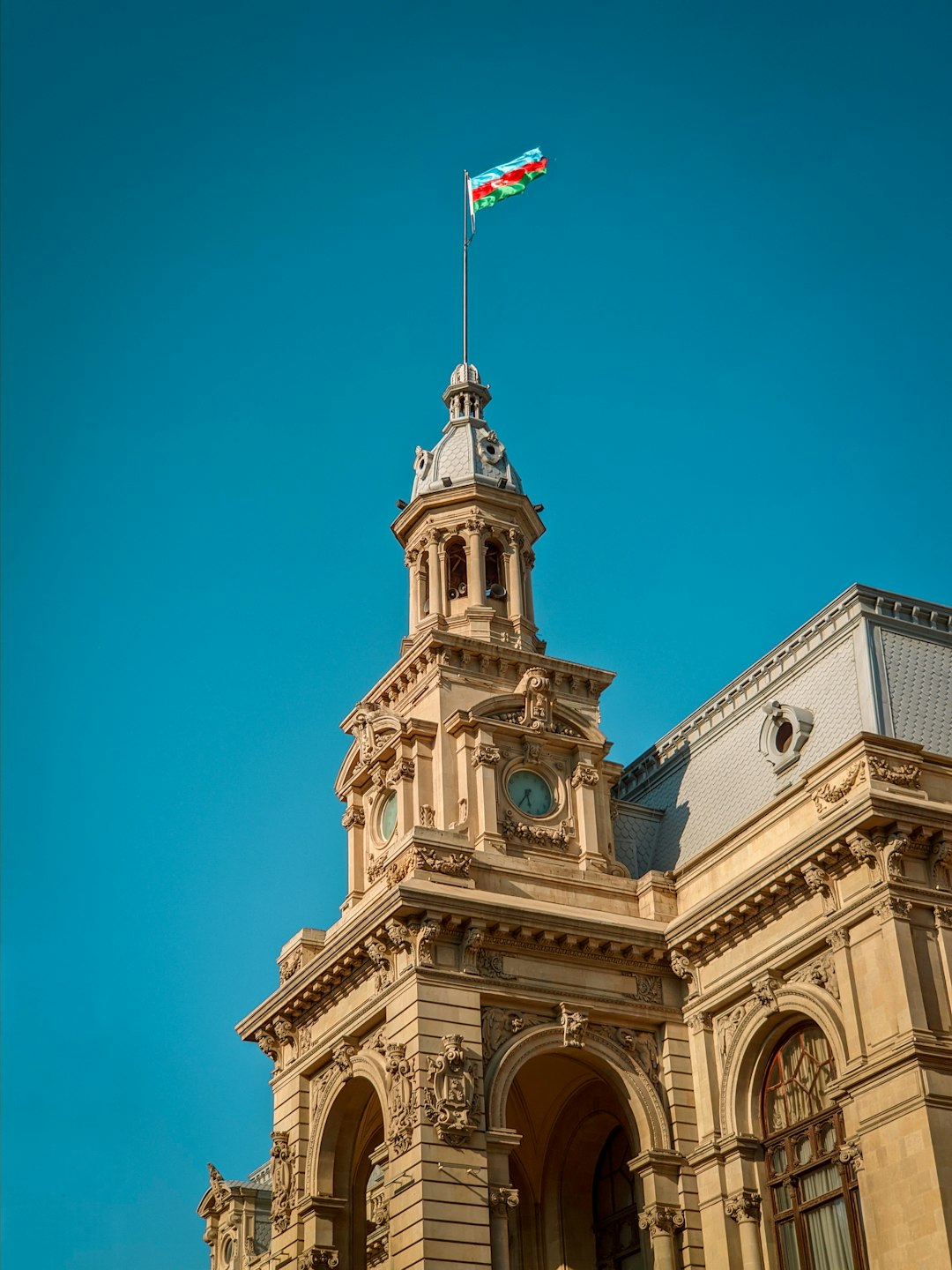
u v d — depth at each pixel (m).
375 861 71.38
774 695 70.81
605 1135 71.00
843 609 68.12
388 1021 62.84
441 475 81.25
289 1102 69.38
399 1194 59.00
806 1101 60.94
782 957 61.47
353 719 74.44
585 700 74.44
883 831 58.06
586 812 70.56
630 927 65.94
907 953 56.38
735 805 69.44
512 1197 59.47
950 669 66.69
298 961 72.06
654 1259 61.62
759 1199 61.28
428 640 71.88
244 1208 101.00
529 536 81.69
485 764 69.25
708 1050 64.56
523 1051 62.69
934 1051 54.84
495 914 63.25
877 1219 54.94
